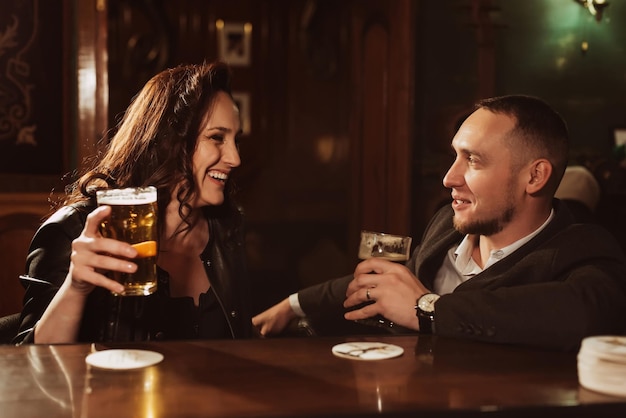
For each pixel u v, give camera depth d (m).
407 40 4.90
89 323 1.82
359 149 5.35
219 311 2.02
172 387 1.20
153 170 1.92
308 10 6.68
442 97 5.38
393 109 5.04
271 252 6.77
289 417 1.06
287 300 2.31
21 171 4.16
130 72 6.37
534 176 1.87
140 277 1.49
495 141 1.86
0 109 4.12
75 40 4.21
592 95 5.45
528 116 1.87
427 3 5.33
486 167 1.88
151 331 1.85
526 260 1.81
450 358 1.41
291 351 1.45
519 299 1.58
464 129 1.91
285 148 6.79
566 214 1.94
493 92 5.38
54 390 1.18
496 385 1.23
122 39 6.35
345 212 6.88
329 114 6.83
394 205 5.06
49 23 4.20
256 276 6.59
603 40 5.44
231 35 6.62
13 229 4.01
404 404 1.12
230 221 2.10
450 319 1.61
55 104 4.22
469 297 1.62
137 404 1.11
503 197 1.88
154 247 1.50
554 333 1.51
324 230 6.87
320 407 1.10
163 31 6.41
